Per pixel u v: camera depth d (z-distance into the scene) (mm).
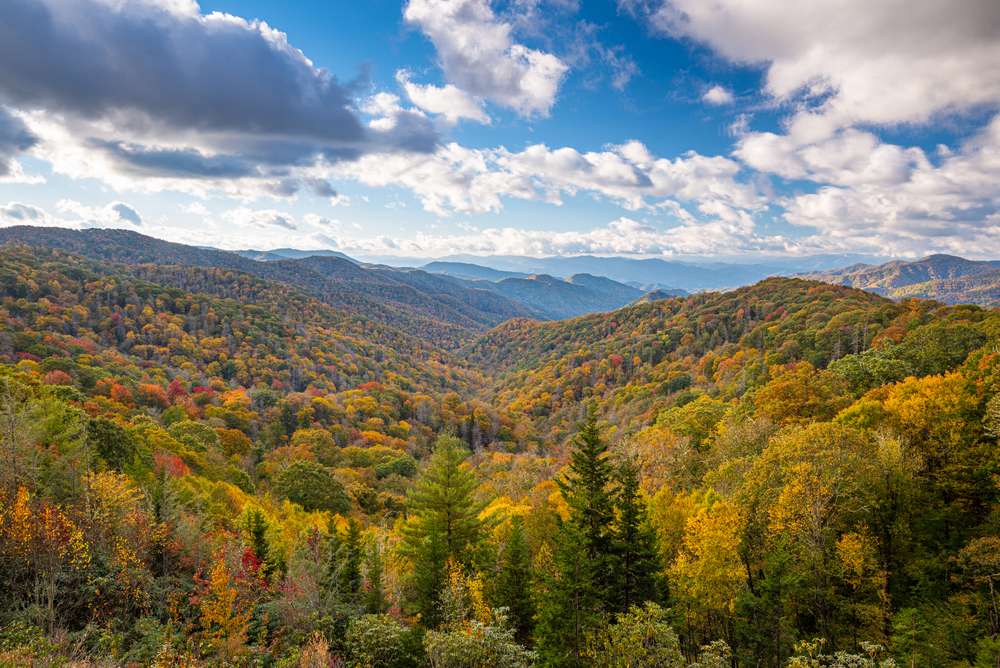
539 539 32312
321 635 16188
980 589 21969
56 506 15930
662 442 46219
